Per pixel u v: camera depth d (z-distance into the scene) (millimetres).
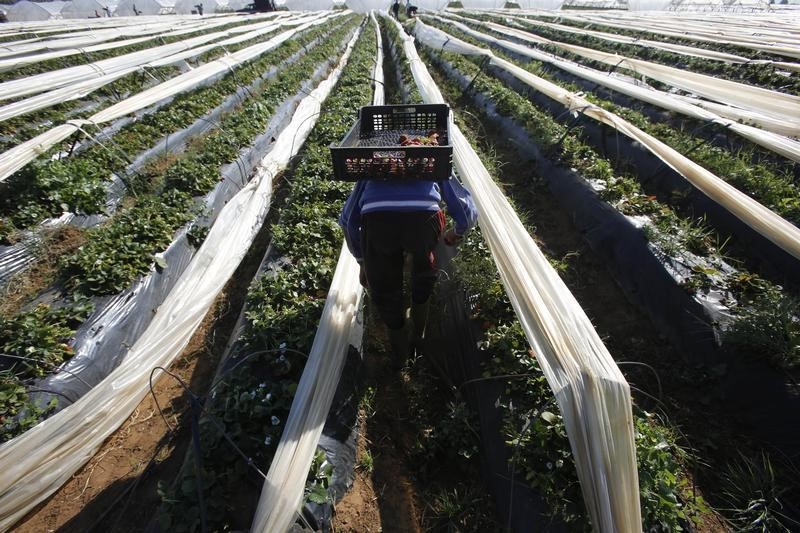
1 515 3033
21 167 5898
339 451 3195
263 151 8641
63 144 7129
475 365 3816
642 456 2770
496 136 8625
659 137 7012
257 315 3953
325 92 11828
